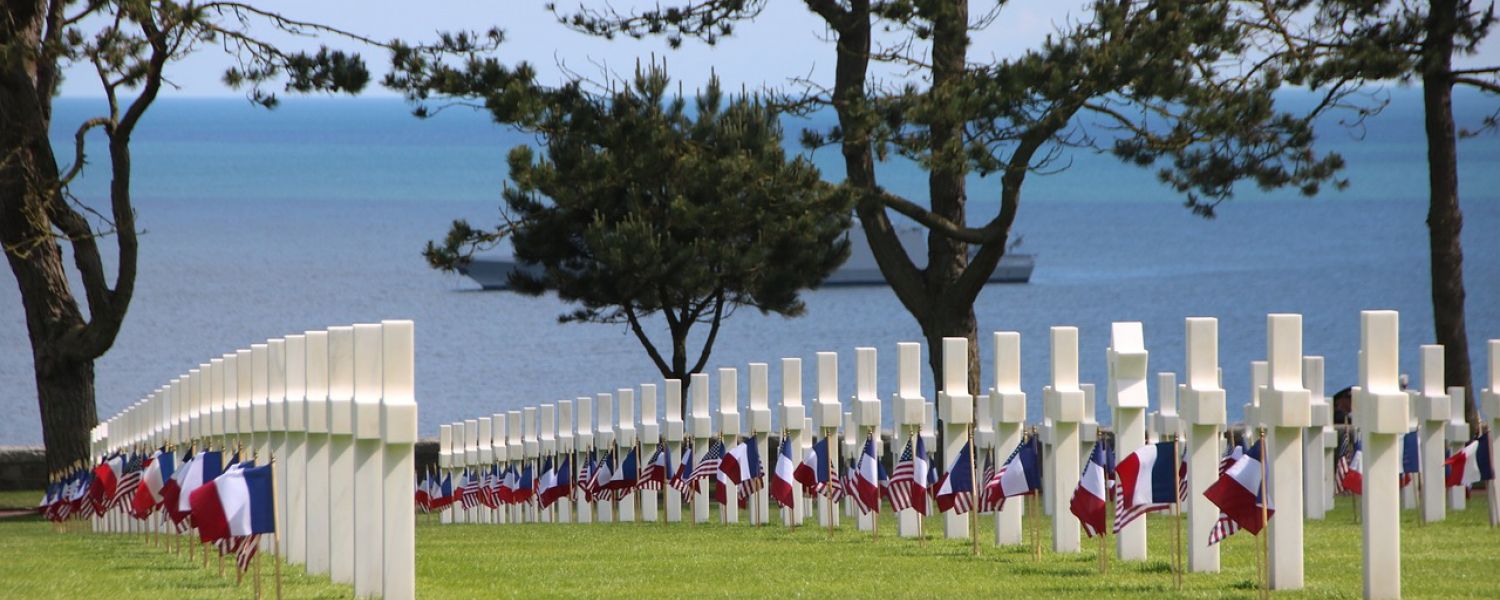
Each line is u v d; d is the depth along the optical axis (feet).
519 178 239.50
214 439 124.26
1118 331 99.30
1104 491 95.81
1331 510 161.38
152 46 216.13
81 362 236.63
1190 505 94.84
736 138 228.63
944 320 235.81
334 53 217.56
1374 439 80.84
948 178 235.81
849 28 225.97
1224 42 209.56
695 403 156.87
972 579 95.45
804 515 163.73
